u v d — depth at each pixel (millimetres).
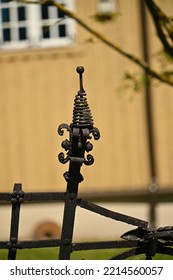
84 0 14297
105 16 9102
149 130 14406
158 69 14078
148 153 14453
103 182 14523
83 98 5211
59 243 5281
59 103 14562
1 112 14711
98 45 14352
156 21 7773
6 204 14422
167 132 14406
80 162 5195
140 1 14188
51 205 14383
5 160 14734
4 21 14953
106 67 14367
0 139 14742
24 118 14664
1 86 14703
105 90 14422
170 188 14367
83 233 14375
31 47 14633
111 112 14453
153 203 14359
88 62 14438
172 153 14414
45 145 14641
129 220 5355
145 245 5387
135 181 14477
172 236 5387
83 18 14320
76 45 14445
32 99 14641
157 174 14445
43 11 14656
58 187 14641
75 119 5191
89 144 5203
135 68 14266
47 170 14656
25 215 14422
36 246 5277
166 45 7832
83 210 14367
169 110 14367
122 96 14359
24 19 14758
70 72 14523
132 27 14234
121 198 14453
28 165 14703
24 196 5262
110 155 14523
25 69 14648
